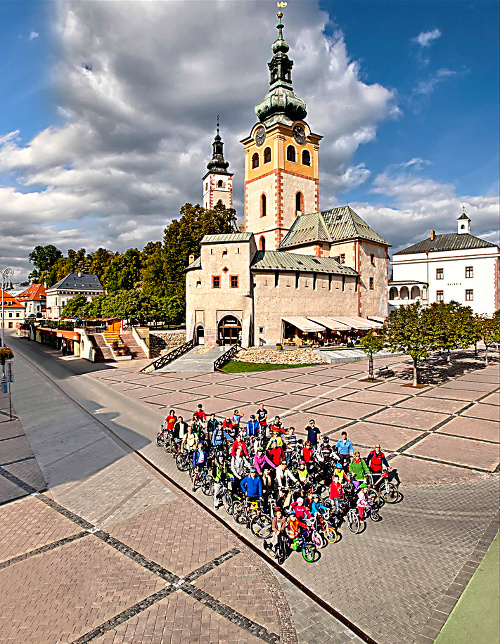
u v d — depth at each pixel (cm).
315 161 7638
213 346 5528
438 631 917
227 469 1562
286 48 7431
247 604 1019
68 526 1403
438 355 5728
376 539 1294
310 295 6044
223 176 11288
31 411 3066
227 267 5550
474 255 7812
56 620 972
